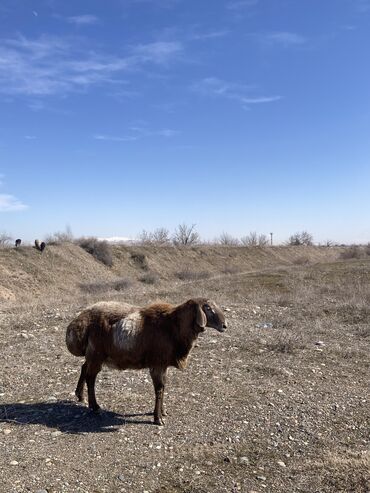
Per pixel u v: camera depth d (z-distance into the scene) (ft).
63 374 11.96
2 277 37.83
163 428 9.04
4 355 13.38
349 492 6.79
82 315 9.71
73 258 47.62
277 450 8.31
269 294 25.72
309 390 11.13
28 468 7.47
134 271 52.90
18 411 9.72
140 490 6.98
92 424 9.16
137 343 9.18
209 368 12.47
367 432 9.05
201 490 7.00
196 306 9.19
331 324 17.85
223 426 9.17
